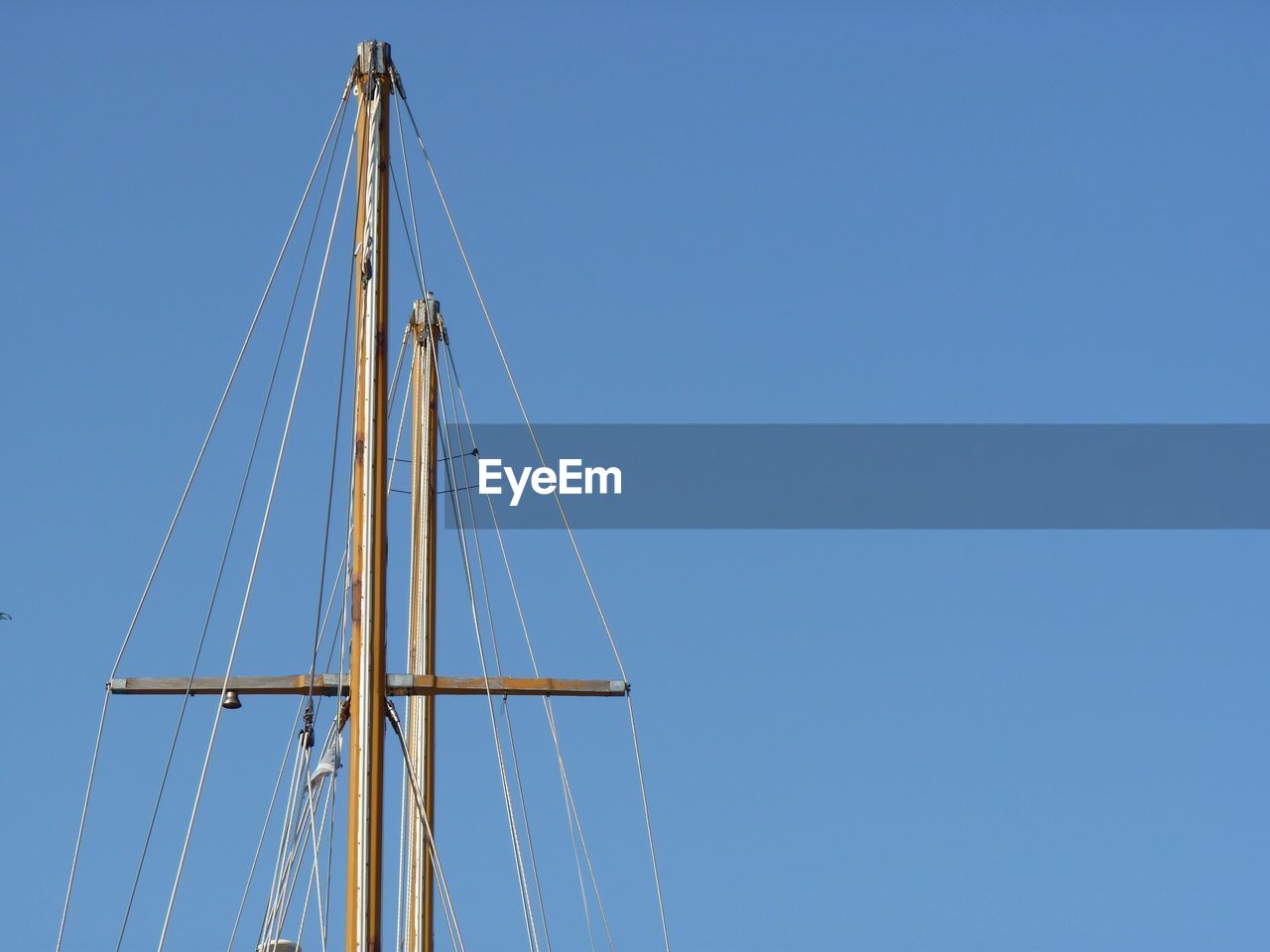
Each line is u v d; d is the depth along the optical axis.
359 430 40.91
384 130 42.84
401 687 40.47
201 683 40.16
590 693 41.88
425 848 49.50
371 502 40.41
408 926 49.09
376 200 42.22
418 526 52.44
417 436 53.06
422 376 53.22
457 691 40.75
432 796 50.28
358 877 38.47
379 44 43.50
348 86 43.69
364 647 39.81
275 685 40.28
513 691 41.22
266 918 40.22
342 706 40.56
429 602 52.22
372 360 41.19
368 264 41.88
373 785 39.09
